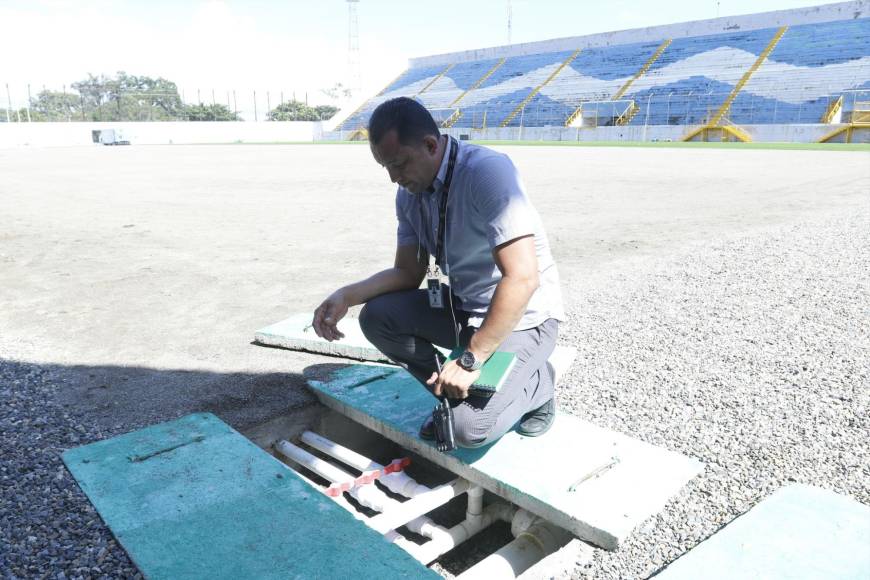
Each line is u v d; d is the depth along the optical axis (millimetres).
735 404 3123
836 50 39344
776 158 21000
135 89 87875
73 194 13258
